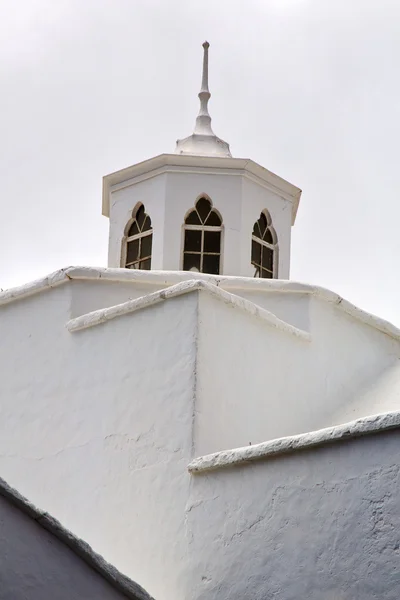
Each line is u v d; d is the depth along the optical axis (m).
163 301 12.72
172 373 12.35
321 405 13.93
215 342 12.52
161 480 11.96
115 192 17.11
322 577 10.00
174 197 16.52
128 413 12.59
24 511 9.80
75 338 13.62
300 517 10.35
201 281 12.42
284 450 10.55
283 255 17.06
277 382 13.34
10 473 13.49
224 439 12.30
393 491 9.70
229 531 10.98
